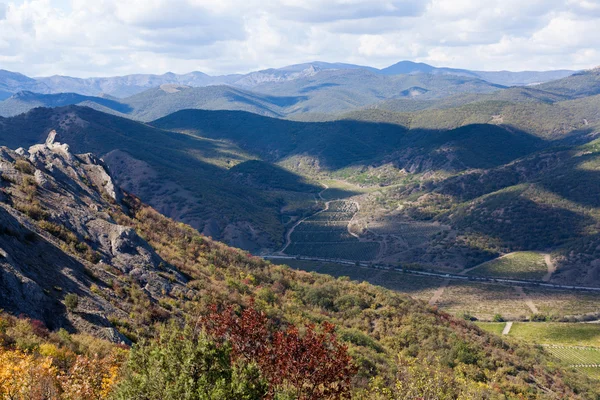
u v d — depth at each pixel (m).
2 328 26.78
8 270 32.53
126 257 49.53
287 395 19.44
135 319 38.41
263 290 63.00
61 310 33.72
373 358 51.84
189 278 54.22
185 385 18.67
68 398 21.41
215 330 21.38
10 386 20.67
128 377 20.28
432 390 29.14
